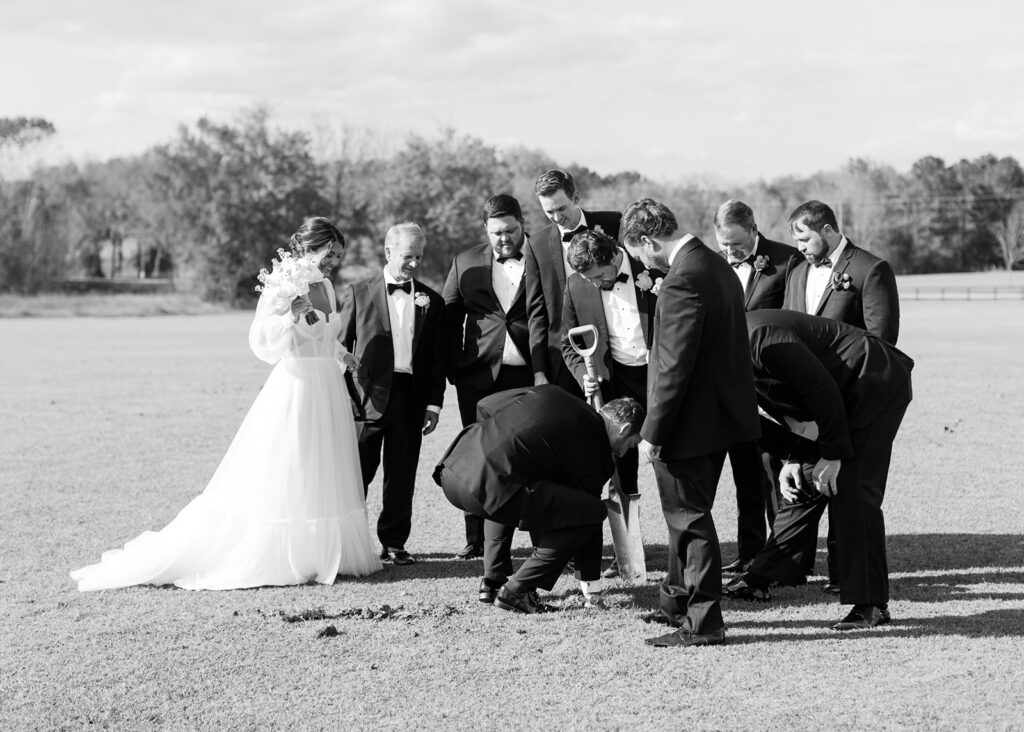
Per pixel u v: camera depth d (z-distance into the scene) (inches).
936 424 486.3
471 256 274.4
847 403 200.5
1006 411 529.3
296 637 199.0
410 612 215.3
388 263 272.1
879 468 202.7
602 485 217.9
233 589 237.1
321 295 257.4
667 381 185.0
